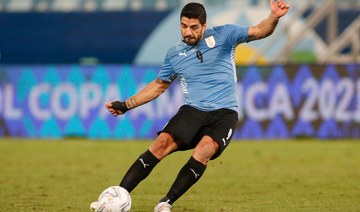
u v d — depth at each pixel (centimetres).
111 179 4244
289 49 8712
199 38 2606
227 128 2583
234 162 5175
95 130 7106
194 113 2605
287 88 6962
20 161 5253
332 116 6944
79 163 5122
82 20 10594
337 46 8800
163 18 10419
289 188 3847
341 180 4188
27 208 3125
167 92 6981
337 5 9850
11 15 10681
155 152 2619
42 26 10600
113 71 7056
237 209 3109
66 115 7138
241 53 9406
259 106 6994
